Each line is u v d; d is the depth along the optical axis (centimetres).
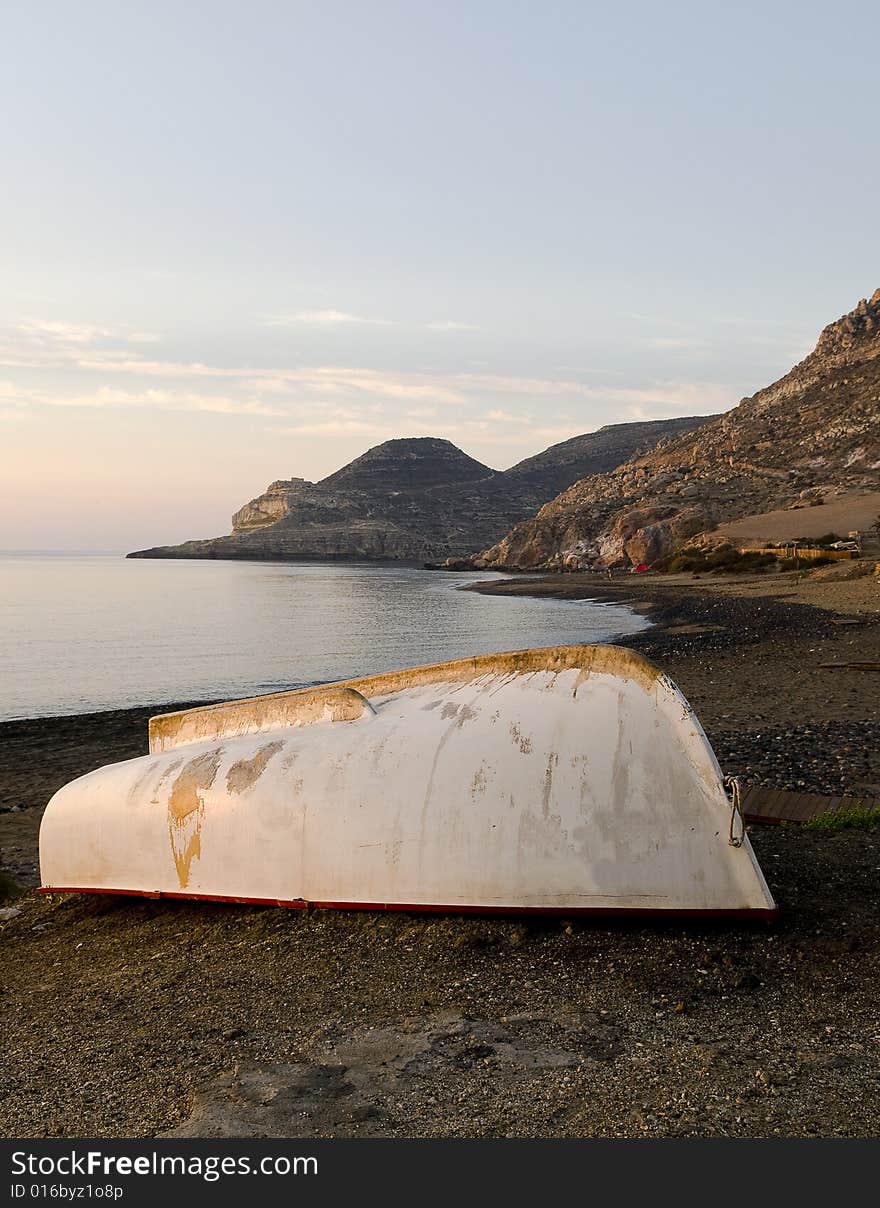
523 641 3366
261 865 596
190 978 523
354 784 581
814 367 17100
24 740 1717
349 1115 370
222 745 656
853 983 449
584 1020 431
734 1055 392
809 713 1398
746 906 506
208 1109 382
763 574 6288
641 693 554
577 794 534
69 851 684
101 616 5225
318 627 4316
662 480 14188
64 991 537
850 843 684
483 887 537
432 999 464
